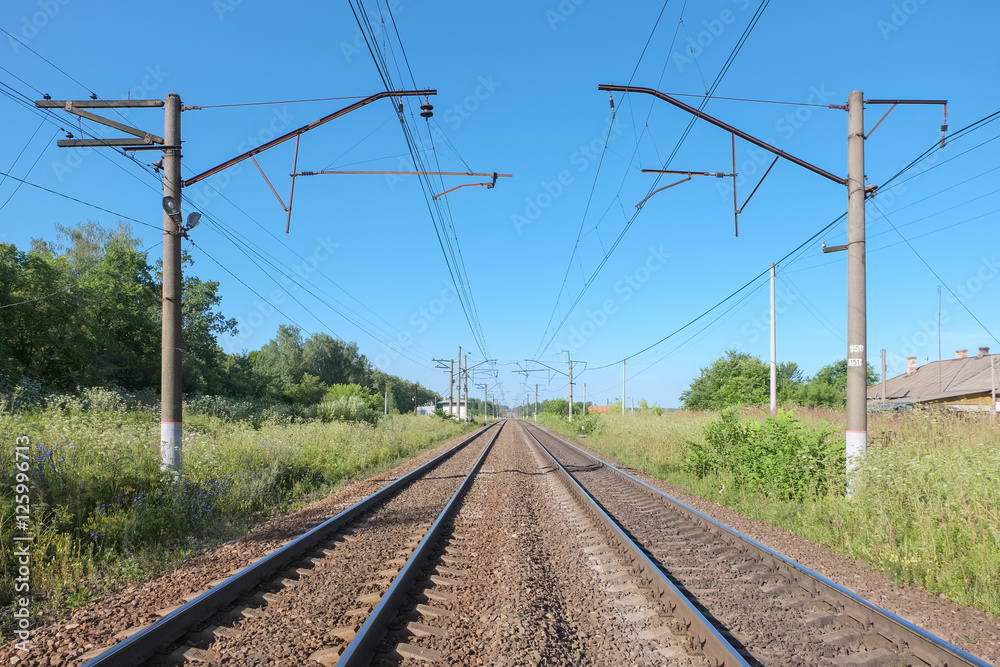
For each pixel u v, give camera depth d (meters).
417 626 5.08
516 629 4.97
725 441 15.28
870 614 5.36
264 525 9.51
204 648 4.64
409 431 34.16
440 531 9.20
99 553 7.12
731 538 8.76
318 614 5.36
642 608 5.74
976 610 5.77
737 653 4.32
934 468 8.66
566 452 27.00
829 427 12.54
